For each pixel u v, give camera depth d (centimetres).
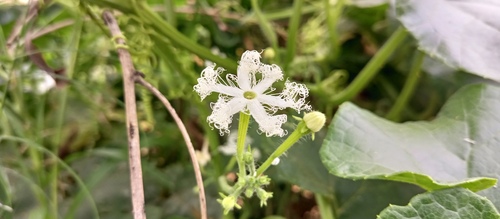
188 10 19
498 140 12
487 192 11
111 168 17
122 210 17
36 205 16
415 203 10
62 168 18
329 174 14
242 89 10
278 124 10
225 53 20
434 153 12
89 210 17
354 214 14
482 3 13
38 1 14
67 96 19
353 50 20
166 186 17
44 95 18
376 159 12
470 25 13
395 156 12
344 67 20
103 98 19
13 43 15
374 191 14
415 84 17
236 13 20
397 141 12
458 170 12
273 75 10
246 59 10
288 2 21
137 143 11
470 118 13
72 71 16
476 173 12
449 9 13
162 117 19
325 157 12
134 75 12
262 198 10
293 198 18
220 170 16
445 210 10
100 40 18
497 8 13
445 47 13
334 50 19
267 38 19
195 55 17
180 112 19
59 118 17
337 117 12
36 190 16
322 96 18
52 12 17
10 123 17
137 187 10
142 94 17
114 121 20
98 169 17
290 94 10
